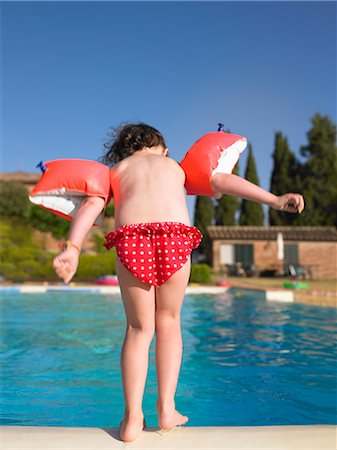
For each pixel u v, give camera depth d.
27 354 5.70
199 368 4.89
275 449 1.95
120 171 2.64
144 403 3.68
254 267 28.59
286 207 2.44
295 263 30.30
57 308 11.27
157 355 2.39
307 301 12.34
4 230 25.95
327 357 5.41
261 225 43.81
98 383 4.31
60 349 6.02
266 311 10.18
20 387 4.17
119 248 2.33
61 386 4.20
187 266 2.38
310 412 3.48
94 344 6.38
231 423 3.23
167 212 2.42
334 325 8.01
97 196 2.63
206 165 2.63
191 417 3.37
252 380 4.39
